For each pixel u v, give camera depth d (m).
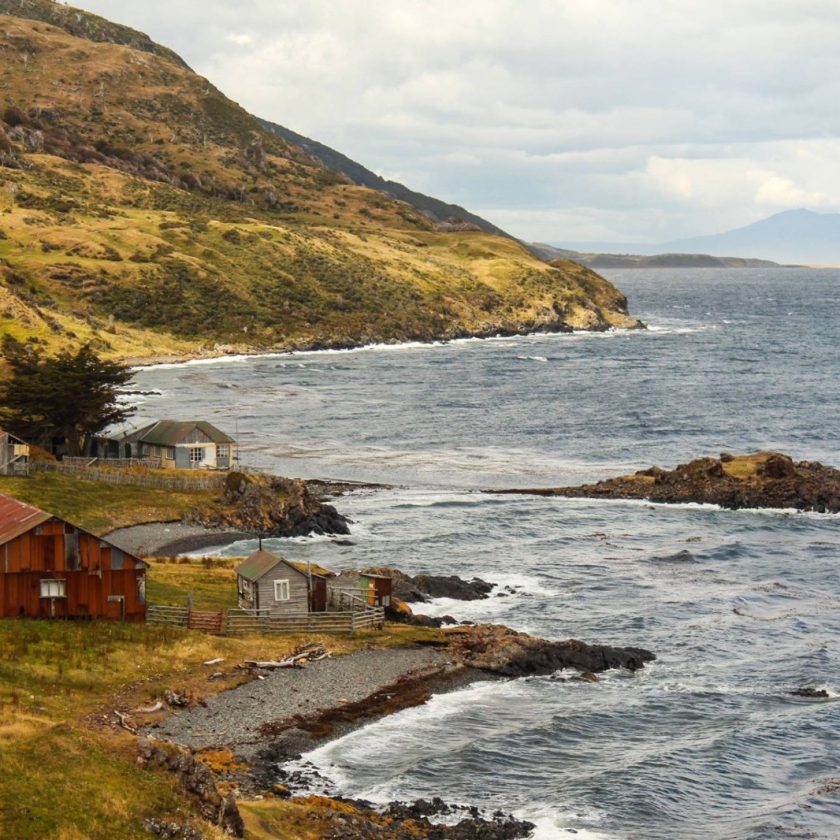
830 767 60.16
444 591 91.38
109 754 46.38
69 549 70.94
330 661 70.62
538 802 54.97
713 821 54.06
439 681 69.50
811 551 108.81
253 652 70.69
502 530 116.25
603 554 107.12
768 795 57.09
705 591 94.88
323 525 114.50
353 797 53.91
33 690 57.91
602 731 63.97
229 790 50.19
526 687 70.06
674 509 126.44
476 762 58.59
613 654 75.88
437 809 52.91
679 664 76.50
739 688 71.88
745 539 113.25
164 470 125.75
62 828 40.50
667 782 57.59
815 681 73.31
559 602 90.81
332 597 81.69
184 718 59.41
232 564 95.50
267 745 57.81
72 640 66.56
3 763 43.84
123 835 41.16
